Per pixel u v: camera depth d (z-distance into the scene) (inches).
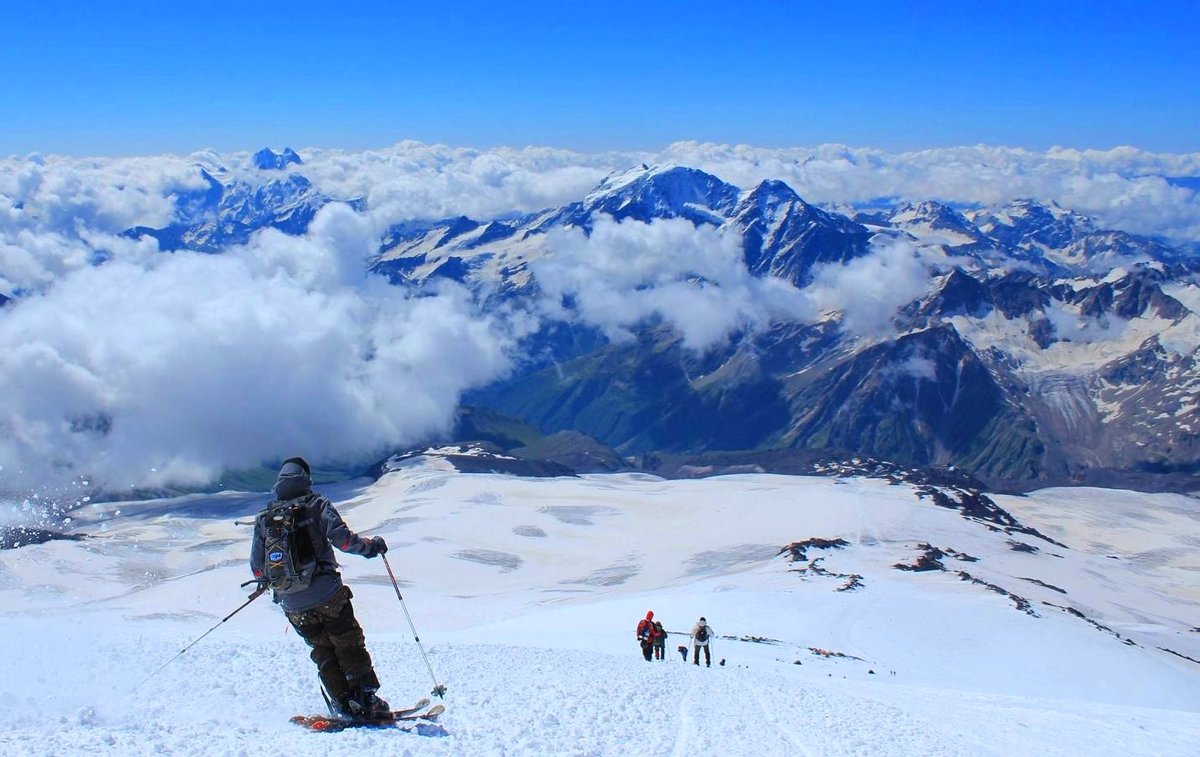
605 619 3371.1
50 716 456.1
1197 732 994.1
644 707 704.4
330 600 486.6
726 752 571.2
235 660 679.1
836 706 911.0
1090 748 802.8
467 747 462.3
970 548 7706.7
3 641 618.5
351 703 497.4
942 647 3218.5
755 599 3873.0
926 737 746.2
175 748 399.5
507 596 5757.9
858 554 6712.6
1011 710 1115.3
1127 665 3120.1
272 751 411.2
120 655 627.5
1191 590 7731.3
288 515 482.0
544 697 674.8
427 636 2276.1
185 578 5393.7
